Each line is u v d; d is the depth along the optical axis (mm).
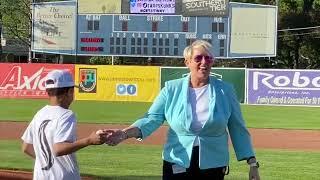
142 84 28438
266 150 13578
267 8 27547
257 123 20359
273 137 16484
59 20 28500
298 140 15812
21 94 29156
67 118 3916
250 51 27688
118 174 9719
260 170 10484
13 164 10461
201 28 27531
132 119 20578
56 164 3953
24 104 25938
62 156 3953
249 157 4414
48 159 3951
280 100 28047
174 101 4312
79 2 28062
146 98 28469
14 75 29250
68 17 28406
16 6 49312
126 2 27688
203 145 4238
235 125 4434
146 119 4332
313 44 54188
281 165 11125
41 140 3953
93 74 28594
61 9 28406
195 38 27562
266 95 28109
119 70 28484
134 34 27812
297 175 9984
